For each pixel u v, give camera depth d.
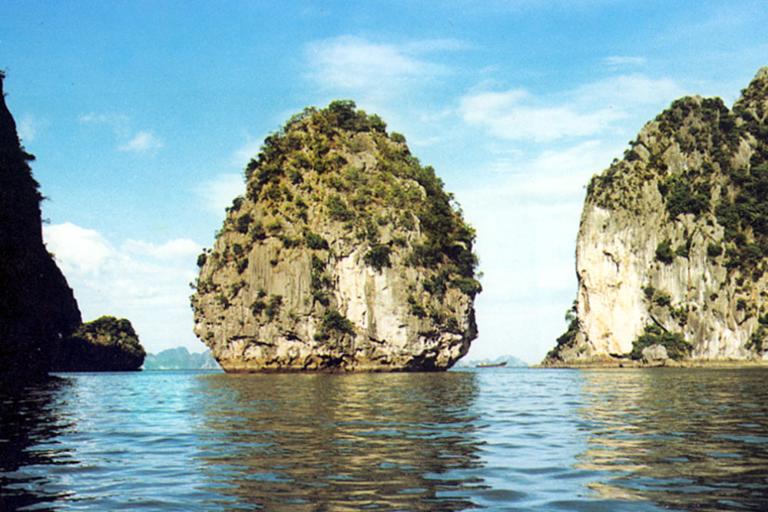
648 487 14.34
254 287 113.06
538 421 27.98
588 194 171.38
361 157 125.94
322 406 37.62
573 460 17.75
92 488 14.75
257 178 123.56
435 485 14.77
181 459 18.45
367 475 15.95
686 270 156.25
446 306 115.88
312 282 110.00
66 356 179.00
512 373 112.56
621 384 64.06
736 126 172.75
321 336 108.38
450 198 129.88
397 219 114.88
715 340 151.62
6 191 75.88
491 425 26.53
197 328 119.25
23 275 79.56
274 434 24.03
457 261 122.50
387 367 110.81
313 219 116.06
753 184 163.00
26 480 15.67
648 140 173.38
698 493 13.73
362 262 111.94
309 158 124.31
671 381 69.38
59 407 38.25
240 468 16.98
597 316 162.00
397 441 21.81
